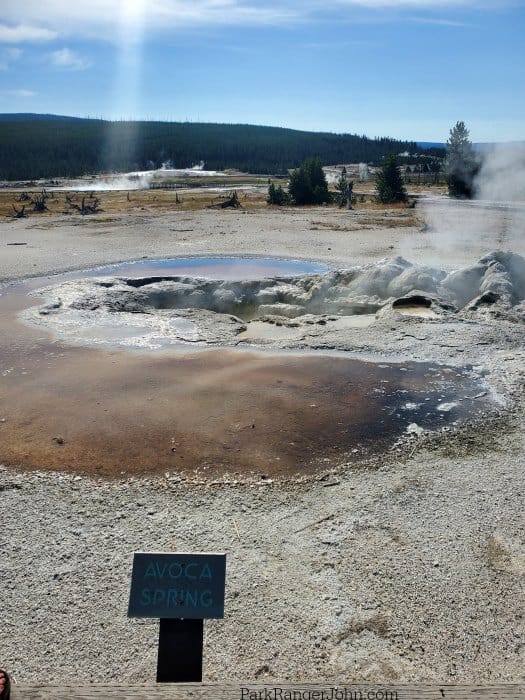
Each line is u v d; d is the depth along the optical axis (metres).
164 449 8.76
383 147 170.00
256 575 5.95
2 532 6.71
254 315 17.83
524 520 6.88
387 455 8.63
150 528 6.81
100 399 10.52
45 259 23.94
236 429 9.41
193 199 54.50
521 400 10.43
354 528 6.77
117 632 5.24
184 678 3.69
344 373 11.80
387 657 4.98
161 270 22.39
